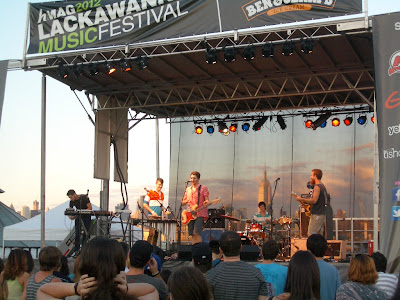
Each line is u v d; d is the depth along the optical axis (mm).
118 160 14938
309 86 14445
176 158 17969
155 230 12344
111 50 11227
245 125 16422
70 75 13016
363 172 16203
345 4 9688
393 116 8961
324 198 9828
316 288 3809
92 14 11406
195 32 10648
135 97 15227
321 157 16656
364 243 13523
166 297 4117
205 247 5168
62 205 15438
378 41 9312
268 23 10188
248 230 12414
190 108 16516
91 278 2678
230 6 10453
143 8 11039
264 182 17141
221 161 17594
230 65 12695
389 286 5031
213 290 4527
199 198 11539
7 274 5629
